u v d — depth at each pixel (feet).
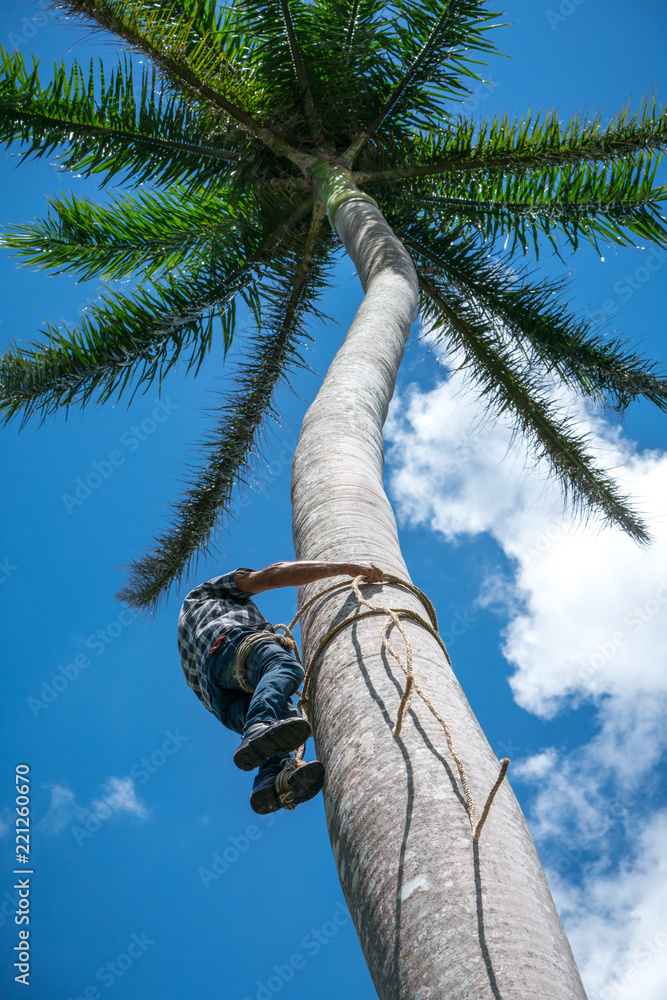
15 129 27.53
